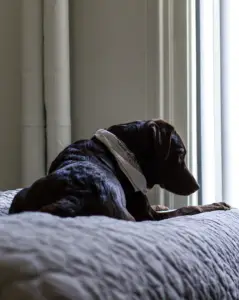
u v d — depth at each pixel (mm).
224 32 2004
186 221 1040
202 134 2068
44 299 550
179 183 1556
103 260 637
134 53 2113
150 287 652
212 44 2049
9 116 2344
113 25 2166
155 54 2049
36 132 2199
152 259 700
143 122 1529
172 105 2039
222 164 2008
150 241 747
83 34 2240
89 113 2230
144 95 2088
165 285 677
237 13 1982
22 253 604
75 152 1385
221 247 922
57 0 2148
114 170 1392
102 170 1249
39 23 2193
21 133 2252
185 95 2018
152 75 2064
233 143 1991
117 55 2156
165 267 705
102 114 2197
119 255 666
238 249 1000
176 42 2031
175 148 1551
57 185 1118
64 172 1163
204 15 2062
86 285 583
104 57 2189
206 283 770
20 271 578
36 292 556
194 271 758
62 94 2174
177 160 1550
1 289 569
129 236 733
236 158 1988
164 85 2043
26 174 2209
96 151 1401
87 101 2236
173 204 2023
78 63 2256
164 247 750
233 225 1151
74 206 1041
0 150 2354
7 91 2344
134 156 1469
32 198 1136
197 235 893
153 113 2062
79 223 741
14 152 2340
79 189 1097
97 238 689
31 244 625
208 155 2059
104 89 2191
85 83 2240
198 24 2068
